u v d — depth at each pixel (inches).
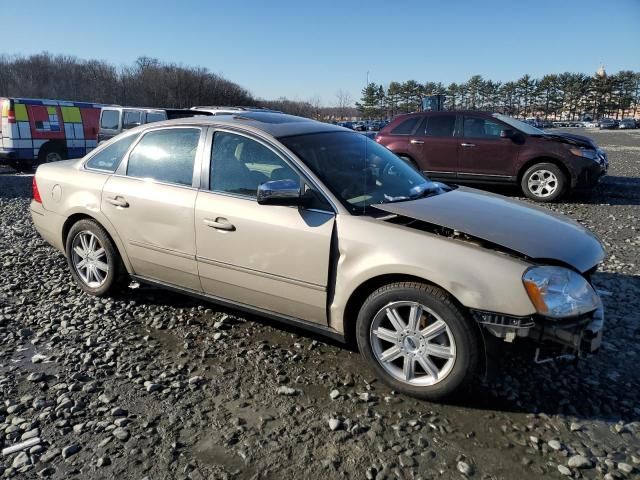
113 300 175.6
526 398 118.4
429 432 106.1
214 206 141.3
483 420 110.3
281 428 107.1
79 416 111.1
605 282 195.3
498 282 106.5
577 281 111.0
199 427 107.4
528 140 367.2
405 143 403.2
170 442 102.7
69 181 176.2
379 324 121.5
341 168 139.0
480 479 93.0
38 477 93.1
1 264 217.3
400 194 141.1
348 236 121.7
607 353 139.9
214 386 122.9
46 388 122.1
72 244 179.8
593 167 355.9
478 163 382.0
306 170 131.9
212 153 147.3
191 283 152.7
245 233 135.5
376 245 118.0
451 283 108.7
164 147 158.1
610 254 235.5
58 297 179.6
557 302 106.2
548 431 106.6
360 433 105.7
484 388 122.3
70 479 92.7
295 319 135.7
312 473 94.3
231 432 105.7
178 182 151.5
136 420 109.8
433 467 96.0
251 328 154.5
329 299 126.8
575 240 122.6
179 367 131.3
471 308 107.7
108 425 108.0
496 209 135.3
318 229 125.0
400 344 118.8
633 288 188.7
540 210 145.4
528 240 115.4
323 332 131.6
